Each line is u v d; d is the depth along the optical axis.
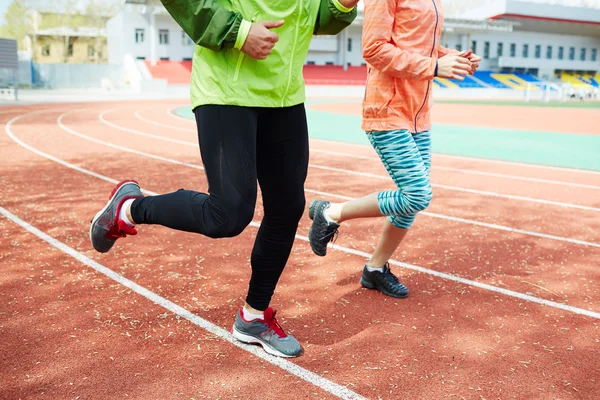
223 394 2.29
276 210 2.53
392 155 3.07
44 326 2.91
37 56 58.69
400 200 3.07
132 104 27.86
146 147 11.23
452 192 7.05
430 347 2.76
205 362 2.56
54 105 25.20
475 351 2.73
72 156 9.62
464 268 4.05
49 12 58.81
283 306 3.26
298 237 4.86
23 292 3.39
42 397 2.24
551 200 6.61
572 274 3.96
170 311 3.14
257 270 2.63
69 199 6.13
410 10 2.93
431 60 2.82
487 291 3.58
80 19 59.44
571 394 2.35
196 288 3.52
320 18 2.45
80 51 59.84
